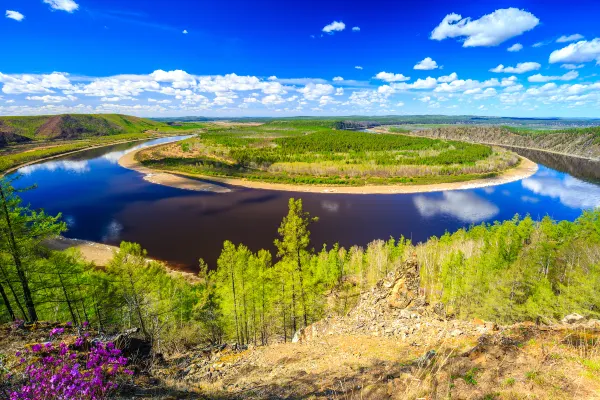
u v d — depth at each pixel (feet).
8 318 73.41
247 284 98.99
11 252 66.95
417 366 36.29
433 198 391.86
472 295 129.70
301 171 536.01
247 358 59.31
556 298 109.91
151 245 249.75
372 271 185.68
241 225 295.48
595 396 23.90
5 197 65.16
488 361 30.58
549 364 28.55
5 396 23.67
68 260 83.92
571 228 169.99
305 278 96.27
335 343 59.41
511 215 329.31
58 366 22.43
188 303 116.78
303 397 34.76
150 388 36.65
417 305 72.38
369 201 380.58
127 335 50.57
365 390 32.35
